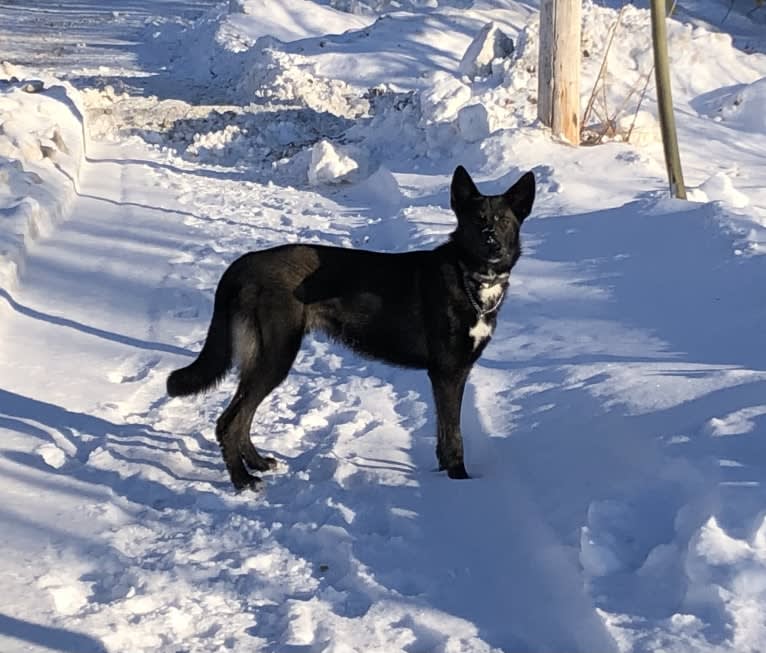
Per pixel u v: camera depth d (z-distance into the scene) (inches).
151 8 1036.5
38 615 158.6
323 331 194.2
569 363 215.3
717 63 483.5
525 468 187.5
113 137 447.5
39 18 954.1
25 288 259.0
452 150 365.7
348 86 538.9
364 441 200.8
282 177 385.4
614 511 164.4
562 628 154.3
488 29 461.4
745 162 375.2
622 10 428.1
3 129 344.5
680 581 153.6
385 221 309.9
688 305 230.4
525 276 257.8
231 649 154.9
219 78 630.5
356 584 164.2
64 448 195.6
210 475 192.5
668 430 182.7
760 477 163.3
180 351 232.5
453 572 165.0
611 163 327.3
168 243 295.4
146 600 161.9
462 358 190.1
